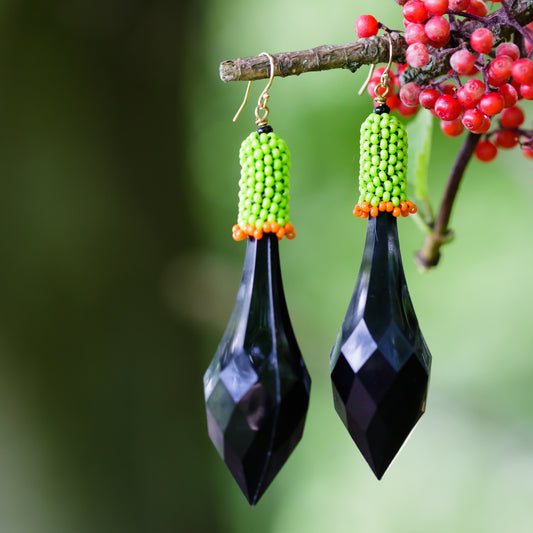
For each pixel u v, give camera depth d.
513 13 0.58
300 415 0.57
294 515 1.59
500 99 0.57
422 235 1.59
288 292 1.66
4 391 1.02
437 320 1.61
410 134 0.63
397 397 0.57
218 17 1.55
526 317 1.54
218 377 0.57
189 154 1.27
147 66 1.14
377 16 1.57
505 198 1.58
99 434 1.07
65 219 1.04
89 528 1.07
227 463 0.57
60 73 1.05
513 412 1.45
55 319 1.03
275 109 1.68
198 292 1.17
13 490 1.04
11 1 1.01
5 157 1.00
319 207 1.67
